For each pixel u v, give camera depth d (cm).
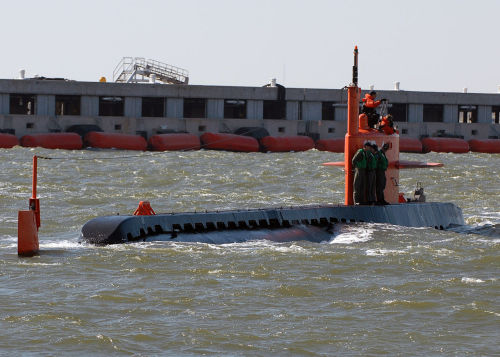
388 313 3953
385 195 6494
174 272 4647
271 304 4072
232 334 3606
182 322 3762
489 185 11119
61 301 4066
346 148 6356
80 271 4647
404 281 4578
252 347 3462
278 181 11088
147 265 4766
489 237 6059
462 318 3888
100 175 11444
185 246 5197
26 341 3488
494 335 3650
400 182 11250
